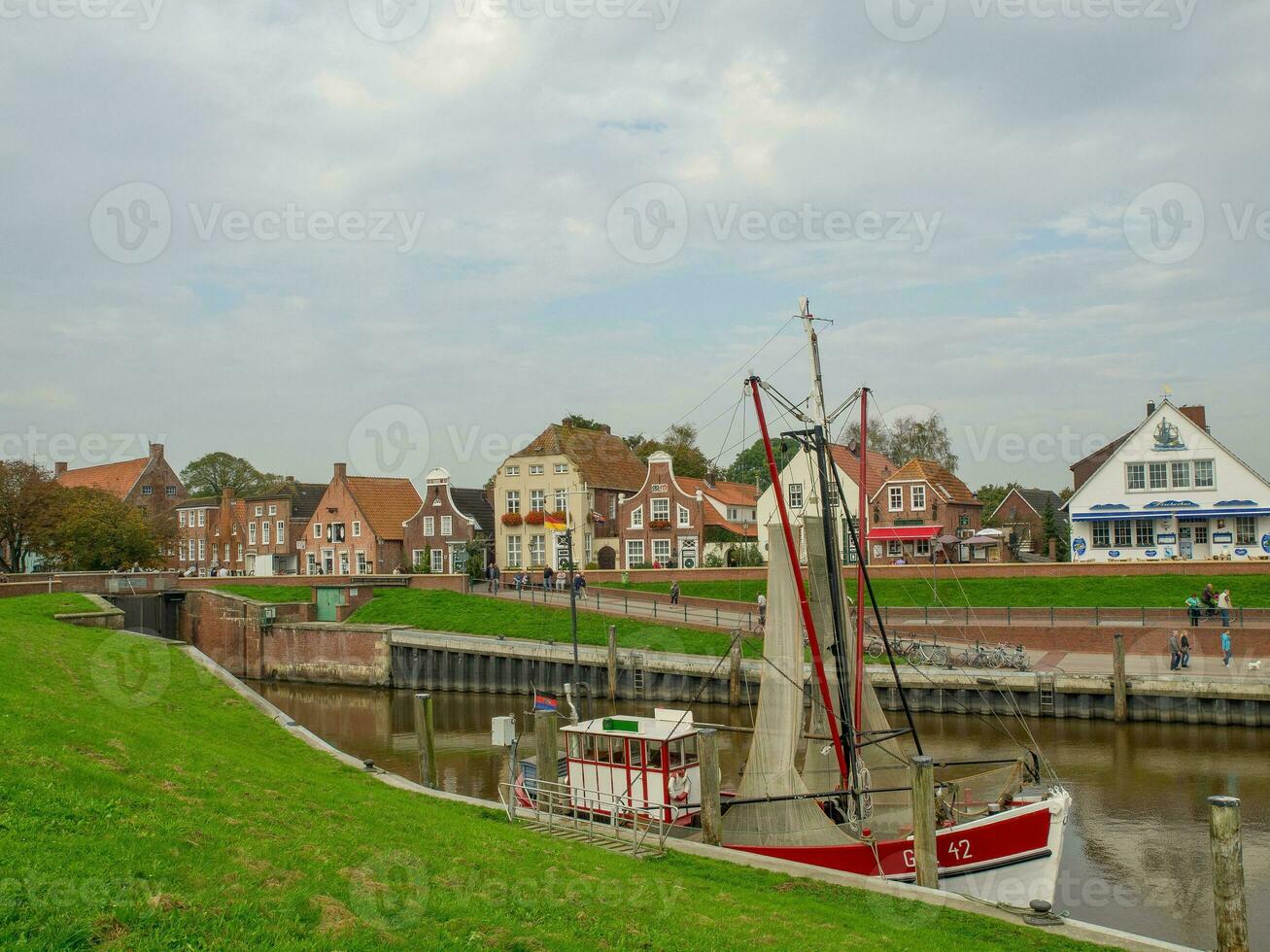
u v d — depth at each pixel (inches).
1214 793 1080.8
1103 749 1275.8
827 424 924.0
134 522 2977.4
